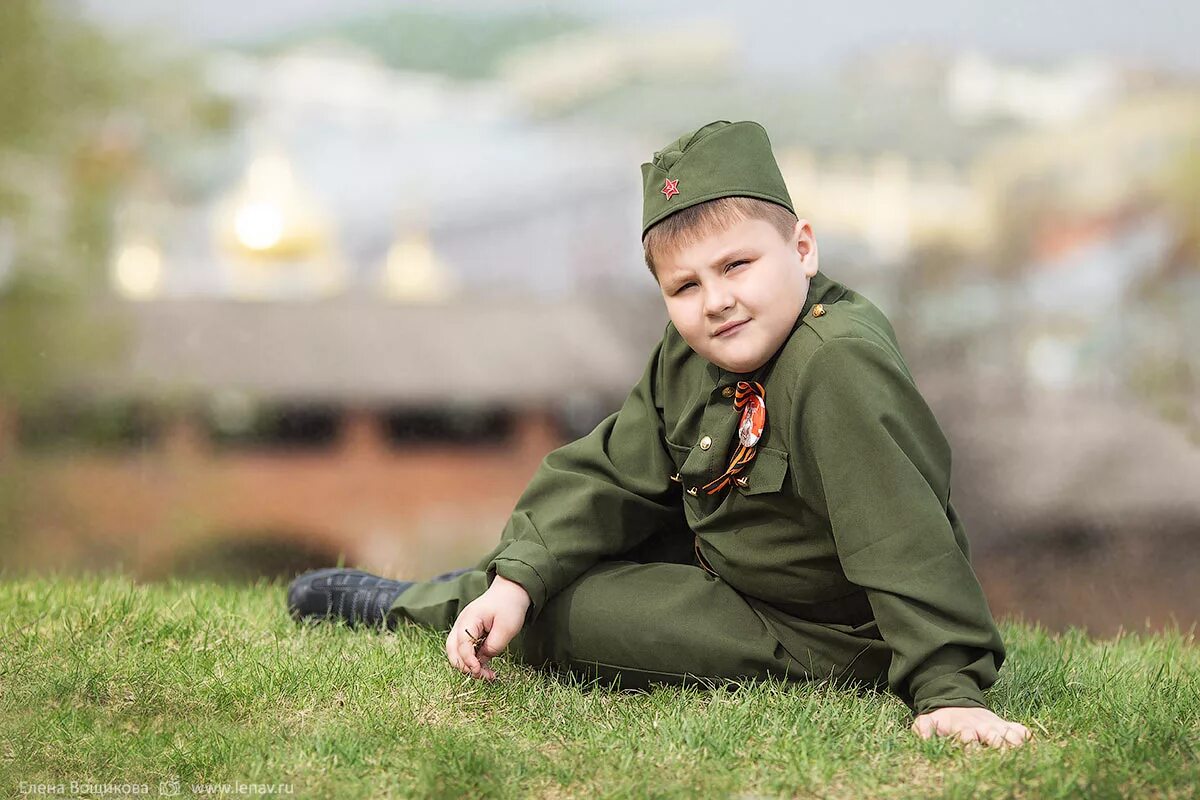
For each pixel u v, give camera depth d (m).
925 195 33.19
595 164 36.81
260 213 34.81
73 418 27.77
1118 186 31.91
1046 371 27.20
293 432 27.69
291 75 39.25
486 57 41.53
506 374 29.06
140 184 32.03
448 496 27.08
